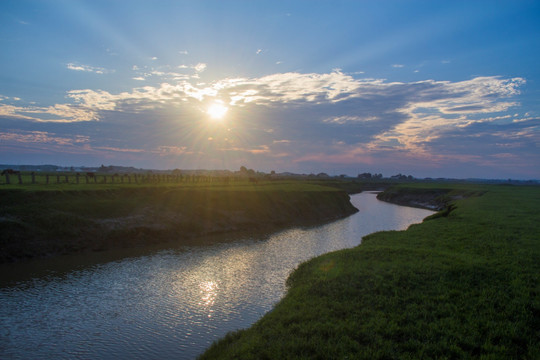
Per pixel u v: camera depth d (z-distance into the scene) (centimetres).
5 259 2516
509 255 1830
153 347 1421
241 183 8312
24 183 4381
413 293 1362
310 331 1115
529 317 1113
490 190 8781
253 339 1129
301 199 6103
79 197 3744
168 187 5228
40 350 1397
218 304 1844
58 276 2277
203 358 1162
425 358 921
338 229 4566
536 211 3866
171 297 1947
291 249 3209
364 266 1762
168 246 3275
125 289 2070
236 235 3959
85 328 1579
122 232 3288
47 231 2916
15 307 1783
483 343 992
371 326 1118
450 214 4069
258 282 2198
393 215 6400
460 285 1406
